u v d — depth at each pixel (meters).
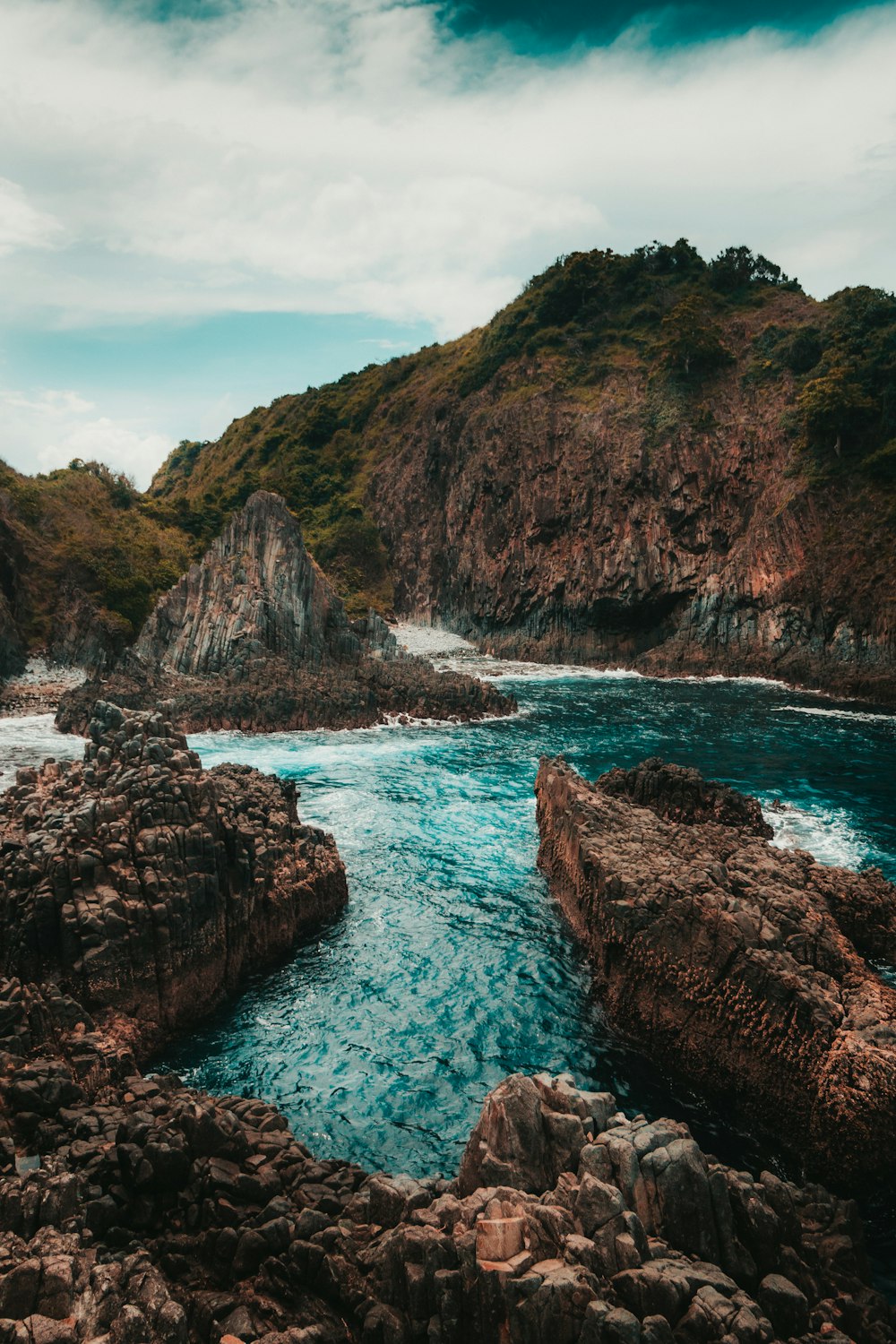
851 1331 14.14
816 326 128.50
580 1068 24.20
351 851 40.06
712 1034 23.91
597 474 130.38
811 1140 21.12
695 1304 12.80
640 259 155.25
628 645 122.69
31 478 112.69
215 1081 22.92
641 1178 14.74
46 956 24.02
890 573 96.19
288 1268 14.44
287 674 80.50
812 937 25.39
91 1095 19.92
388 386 189.50
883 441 107.62
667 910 25.77
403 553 158.50
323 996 27.50
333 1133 20.88
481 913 33.59
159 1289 13.13
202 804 28.73
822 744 64.50
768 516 113.75
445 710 76.44
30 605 93.62
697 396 130.62
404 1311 13.49
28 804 30.59
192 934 26.03
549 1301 12.67
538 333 153.00
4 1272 13.07
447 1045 24.95
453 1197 15.06
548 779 42.34
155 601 103.25
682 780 43.53
